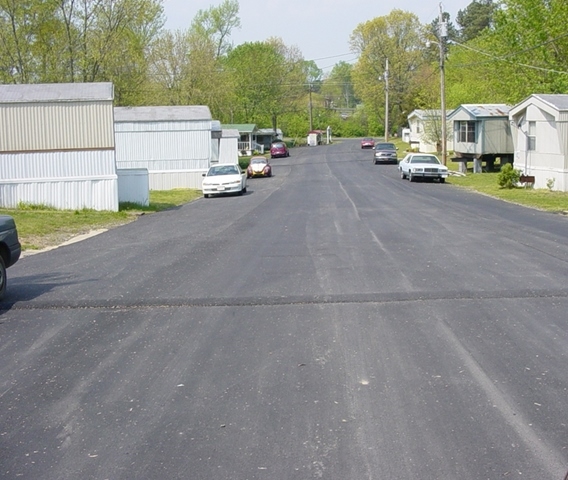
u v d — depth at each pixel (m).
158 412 5.65
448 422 5.29
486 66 52.03
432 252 13.22
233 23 75.25
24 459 4.86
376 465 4.61
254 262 12.59
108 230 19.33
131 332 8.05
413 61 88.44
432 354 6.98
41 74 39.97
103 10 39.81
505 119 43.69
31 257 14.25
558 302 8.98
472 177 40.31
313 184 36.88
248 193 33.12
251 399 5.88
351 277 10.88
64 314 9.01
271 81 91.00
